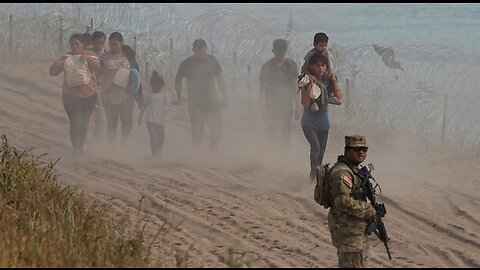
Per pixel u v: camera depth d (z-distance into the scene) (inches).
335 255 1183.6
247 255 1176.8
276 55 1780.3
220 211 1378.0
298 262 1155.3
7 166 1395.2
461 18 4899.1
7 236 1096.8
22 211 1224.8
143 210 1384.1
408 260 1173.7
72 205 1267.2
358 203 1014.4
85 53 1775.3
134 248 1083.3
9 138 1918.1
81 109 1759.4
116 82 1806.1
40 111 2177.7
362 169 1033.5
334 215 1032.2
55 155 1784.0
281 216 1359.5
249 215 1359.5
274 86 1790.1
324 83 1541.6
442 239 1269.7
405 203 1433.3
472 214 1381.6
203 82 1817.2
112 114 1827.0
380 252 1208.8
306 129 1536.7
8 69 2561.5
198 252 1183.6
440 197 1488.7
